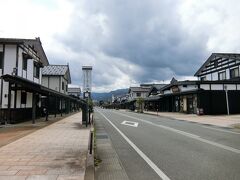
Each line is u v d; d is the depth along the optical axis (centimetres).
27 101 2016
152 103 5044
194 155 735
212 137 1113
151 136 1157
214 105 2797
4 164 588
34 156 673
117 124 1814
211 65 3581
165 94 3625
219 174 539
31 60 2138
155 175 535
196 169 580
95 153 764
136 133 1275
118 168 596
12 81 1488
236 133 1262
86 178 488
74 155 688
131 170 578
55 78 3444
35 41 1883
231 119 2089
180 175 533
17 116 1738
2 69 1759
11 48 1781
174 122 1981
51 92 1827
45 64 2638
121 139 1067
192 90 2789
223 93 2830
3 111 1683
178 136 1151
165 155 738
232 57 3077
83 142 915
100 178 518
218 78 3397
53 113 3169
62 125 1587
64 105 3681
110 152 787
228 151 793
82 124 1641
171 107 3878
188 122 1975
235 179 503
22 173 515
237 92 2848
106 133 1277
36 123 1722
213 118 2258
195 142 975
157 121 2097
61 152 729
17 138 1005
